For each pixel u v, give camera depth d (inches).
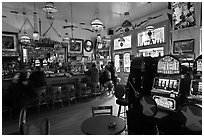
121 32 273.6
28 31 276.1
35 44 277.4
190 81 91.9
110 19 297.6
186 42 171.2
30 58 271.4
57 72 233.3
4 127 127.0
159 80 107.9
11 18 258.1
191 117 72.6
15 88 155.5
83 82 222.7
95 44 366.0
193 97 86.4
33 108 177.5
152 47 254.1
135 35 293.1
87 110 169.6
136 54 290.0
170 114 95.3
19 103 156.0
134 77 119.5
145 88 115.1
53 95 175.6
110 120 87.6
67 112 163.3
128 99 121.8
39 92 161.2
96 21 169.0
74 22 329.1
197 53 161.0
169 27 225.1
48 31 301.3
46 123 69.9
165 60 106.0
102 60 370.0
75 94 209.0
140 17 284.2
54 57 300.5
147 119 99.3
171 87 99.0
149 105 87.0
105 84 244.8
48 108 177.6
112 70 292.4
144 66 114.3
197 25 154.5
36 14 276.2
